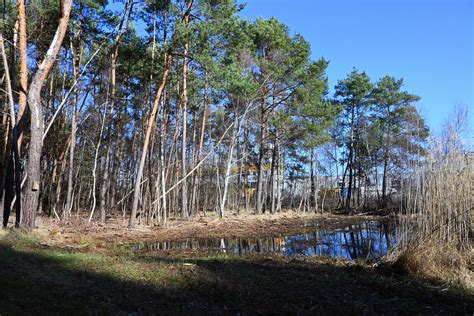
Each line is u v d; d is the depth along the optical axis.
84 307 5.37
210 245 16.30
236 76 19.23
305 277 8.18
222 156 41.75
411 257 8.95
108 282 6.75
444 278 8.64
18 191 13.34
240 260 10.52
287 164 50.06
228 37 19.80
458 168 10.47
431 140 11.11
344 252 14.48
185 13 19.50
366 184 45.78
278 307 6.10
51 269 7.39
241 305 6.10
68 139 25.19
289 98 30.75
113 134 29.66
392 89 43.28
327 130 35.31
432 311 6.61
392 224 14.66
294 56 29.30
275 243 17.52
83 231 17.39
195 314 5.59
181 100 24.75
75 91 21.88
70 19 19.44
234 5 20.97
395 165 41.47
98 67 23.53
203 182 42.72
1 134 22.52
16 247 9.68
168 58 20.03
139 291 6.38
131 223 20.17
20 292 5.75
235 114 28.33
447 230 9.68
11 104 13.47
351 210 40.97
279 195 40.09
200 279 7.22
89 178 35.97
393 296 7.27
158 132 30.02
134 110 30.80
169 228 21.39
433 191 9.84
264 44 28.61
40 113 12.72
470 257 9.59
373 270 9.25
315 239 18.91
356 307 6.41
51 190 26.02
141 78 25.05
